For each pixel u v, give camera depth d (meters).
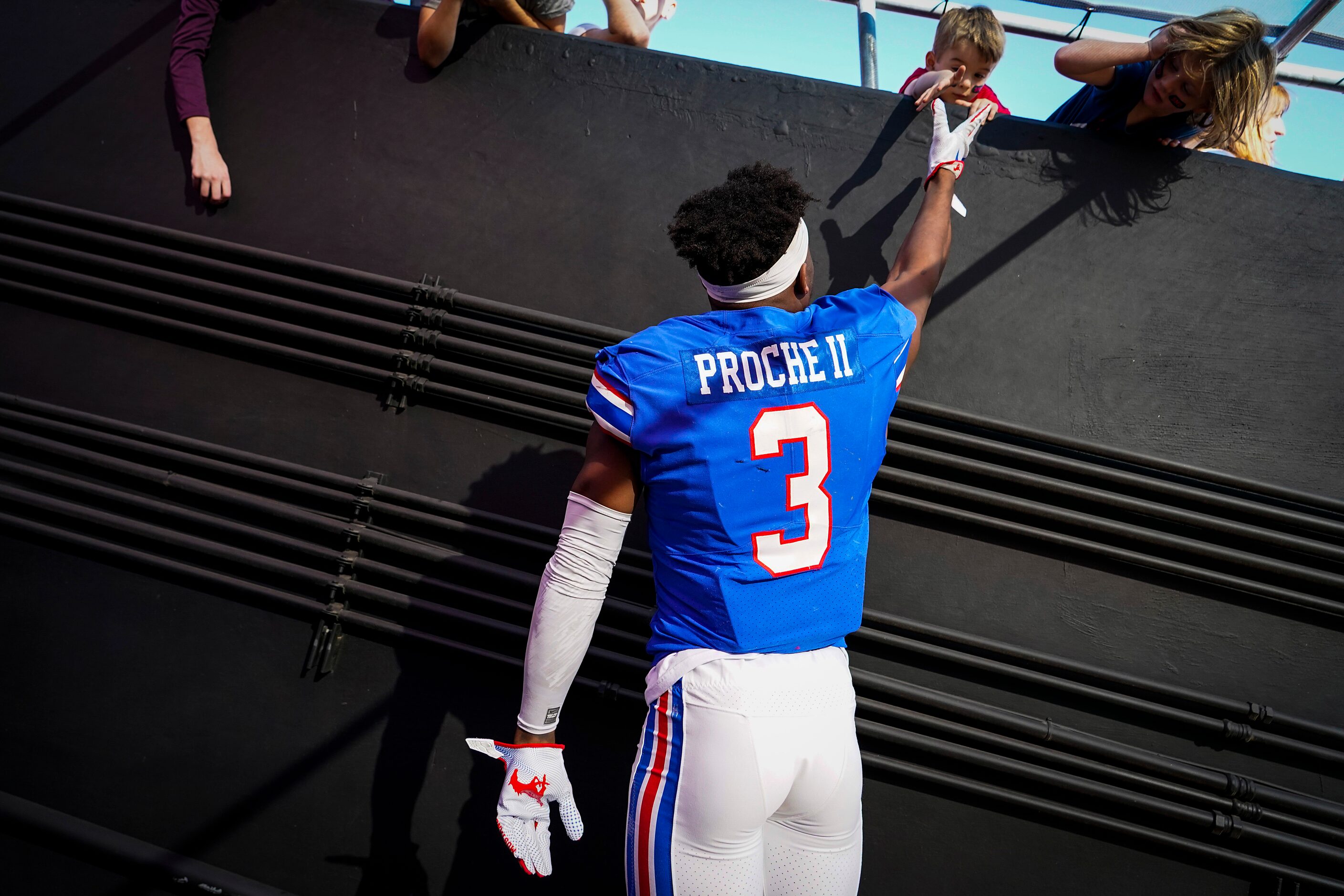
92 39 2.01
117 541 1.86
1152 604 1.67
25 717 1.84
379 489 1.78
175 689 1.81
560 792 1.20
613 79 1.85
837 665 1.13
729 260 1.09
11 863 1.81
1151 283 1.73
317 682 1.78
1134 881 1.61
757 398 1.07
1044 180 1.76
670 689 1.09
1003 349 1.75
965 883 1.64
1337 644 1.64
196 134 1.89
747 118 1.82
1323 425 1.68
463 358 1.82
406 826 1.73
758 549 1.07
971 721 1.64
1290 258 1.70
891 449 1.70
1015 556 1.70
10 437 1.89
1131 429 1.71
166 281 1.89
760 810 1.04
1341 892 1.51
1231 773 1.58
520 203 1.86
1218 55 1.49
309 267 1.84
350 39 1.93
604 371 1.09
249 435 1.87
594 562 1.13
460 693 1.75
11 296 1.96
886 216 1.78
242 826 1.77
